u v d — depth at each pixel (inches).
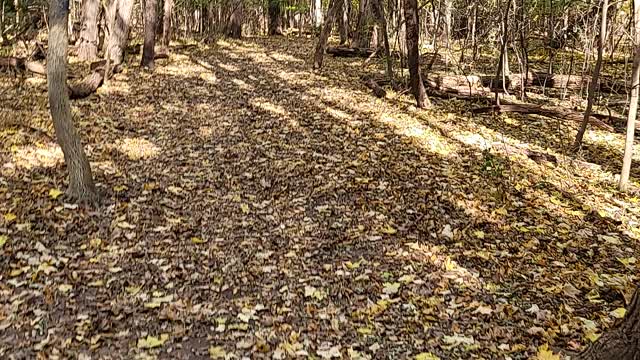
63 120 260.4
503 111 469.4
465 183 306.3
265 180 311.7
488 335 172.2
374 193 293.1
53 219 247.9
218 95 494.3
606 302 191.9
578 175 334.3
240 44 900.0
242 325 180.7
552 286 202.4
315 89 528.4
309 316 186.2
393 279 210.1
